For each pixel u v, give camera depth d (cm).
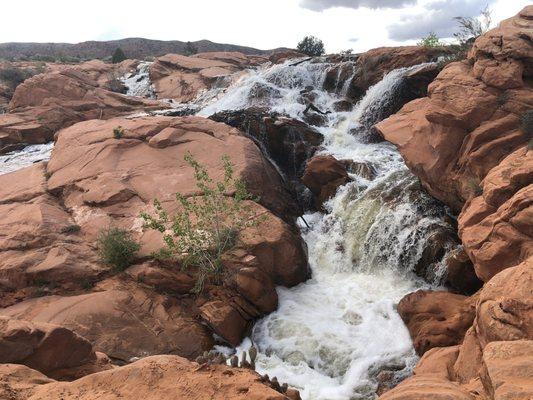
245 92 2631
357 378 980
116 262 1222
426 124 1330
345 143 1988
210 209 1225
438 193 1310
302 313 1195
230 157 1633
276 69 2747
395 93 2036
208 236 1225
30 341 675
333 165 1644
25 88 2888
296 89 2619
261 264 1244
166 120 1919
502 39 1227
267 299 1191
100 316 1067
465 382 715
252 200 1452
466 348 759
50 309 1088
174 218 1208
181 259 1194
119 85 3728
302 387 970
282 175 1858
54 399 541
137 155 1705
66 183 1589
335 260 1431
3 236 1310
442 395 454
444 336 975
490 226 932
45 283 1195
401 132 1392
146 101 3080
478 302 734
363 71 2377
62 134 1994
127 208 1438
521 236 863
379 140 2016
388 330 1095
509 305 648
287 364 1048
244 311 1167
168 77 3628
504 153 1135
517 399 380
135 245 1236
